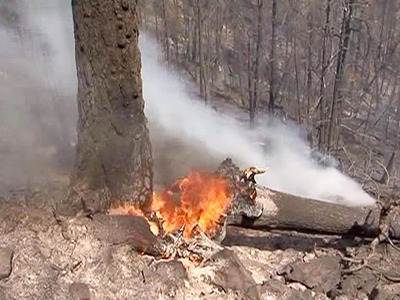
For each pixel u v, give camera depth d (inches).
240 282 165.3
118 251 171.8
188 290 163.0
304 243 205.0
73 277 162.2
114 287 161.0
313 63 630.5
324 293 168.4
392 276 176.2
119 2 171.6
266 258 193.3
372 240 199.5
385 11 627.8
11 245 167.8
